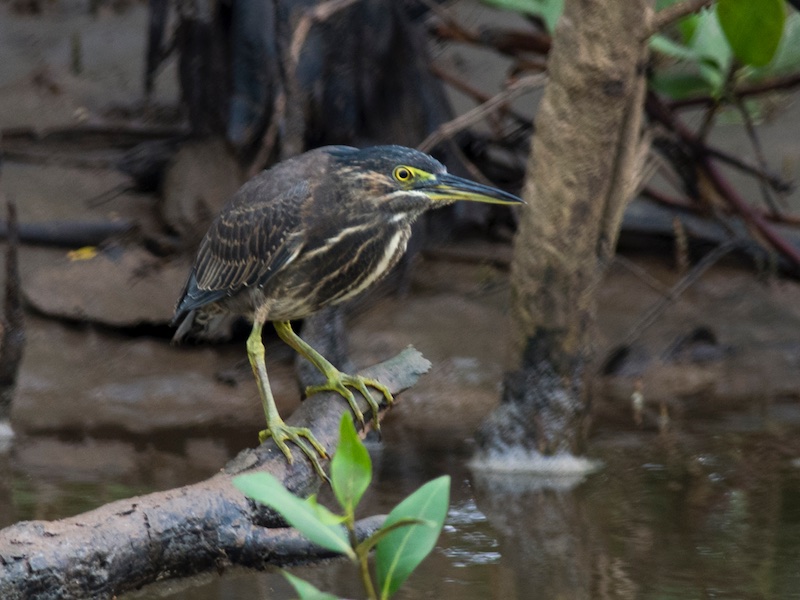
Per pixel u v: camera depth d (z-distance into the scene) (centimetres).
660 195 1491
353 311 1307
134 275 1307
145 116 1642
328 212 801
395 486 959
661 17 951
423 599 732
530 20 1448
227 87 1402
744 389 1216
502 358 1254
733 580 759
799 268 1370
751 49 1145
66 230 1358
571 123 967
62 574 652
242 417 1141
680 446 1063
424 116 1405
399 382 819
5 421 1083
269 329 1298
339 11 1341
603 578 766
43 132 1591
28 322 1260
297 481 759
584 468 1009
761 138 1722
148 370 1220
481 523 877
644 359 1270
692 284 1395
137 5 2177
